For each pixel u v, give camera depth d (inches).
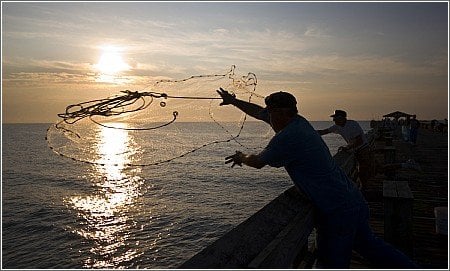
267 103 101.9
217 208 932.6
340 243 97.9
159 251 673.6
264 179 1262.3
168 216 871.7
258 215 85.0
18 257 649.6
